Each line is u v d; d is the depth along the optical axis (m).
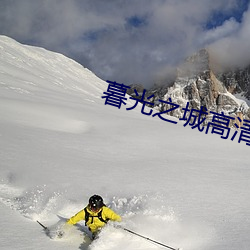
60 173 10.83
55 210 7.11
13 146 14.64
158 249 5.20
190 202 8.13
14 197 7.95
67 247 5.18
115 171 11.91
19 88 45.44
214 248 5.24
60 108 34.25
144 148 19.44
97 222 5.58
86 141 19.17
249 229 6.22
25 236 5.39
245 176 11.98
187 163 14.70
